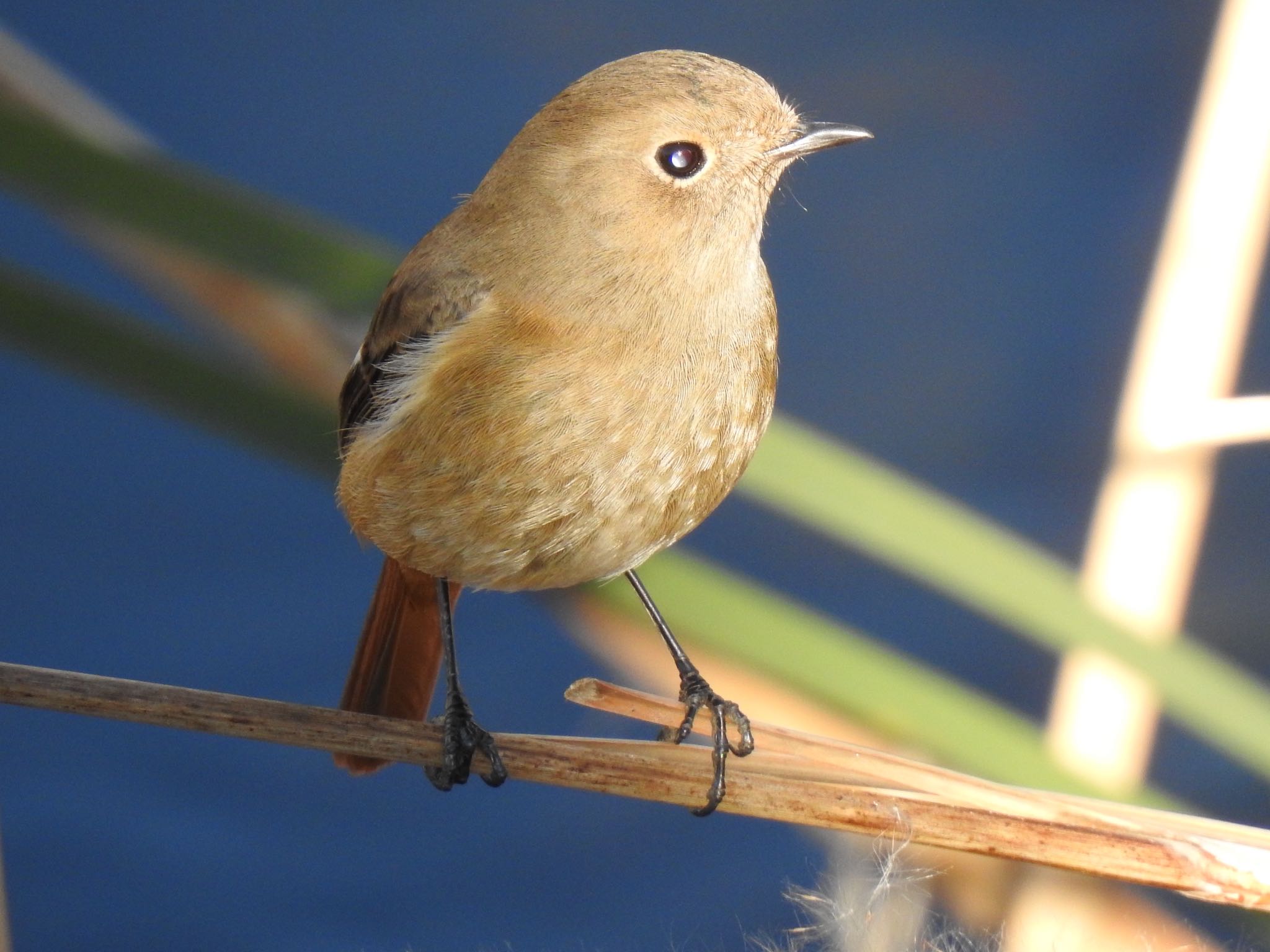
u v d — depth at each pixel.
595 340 2.46
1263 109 2.48
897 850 2.42
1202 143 2.48
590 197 2.46
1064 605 2.45
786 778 2.43
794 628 2.45
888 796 2.43
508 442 2.46
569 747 2.44
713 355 2.46
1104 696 2.48
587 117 2.46
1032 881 2.46
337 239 2.44
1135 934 2.46
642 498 2.46
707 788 2.43
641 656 2.49
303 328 2.47
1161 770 2.61
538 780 2.44
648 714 2.45
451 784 2.46
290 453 2.45
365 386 2.47
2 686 2.43
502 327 2.46
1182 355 2.48
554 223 2.46
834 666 2.45
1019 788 2.43
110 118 2.45
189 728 2.43
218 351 2.46
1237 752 2.45
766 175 2.47
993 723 2.45
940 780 2.43
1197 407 2.48
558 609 2.49
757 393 2.46
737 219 2.46
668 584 2.46
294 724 2.43
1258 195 2.48
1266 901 2.42
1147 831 2.43
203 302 2.46
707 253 2.46
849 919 2.41
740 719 2.46
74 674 2.43
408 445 2.46
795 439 2.45
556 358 2.46
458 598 2.49
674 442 2.46
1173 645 2.45
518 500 2.46
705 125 2.46
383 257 2.44
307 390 2.47
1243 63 2.48
